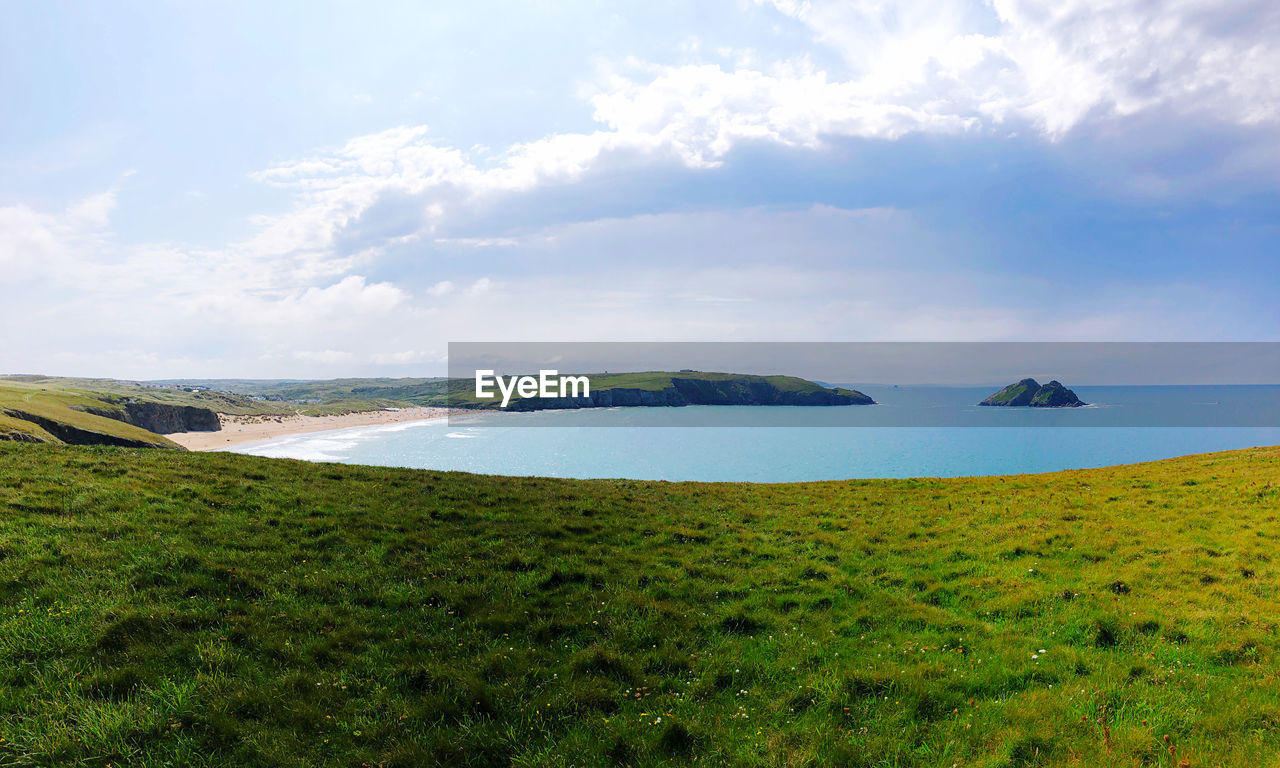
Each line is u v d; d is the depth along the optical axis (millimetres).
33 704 9414
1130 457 137750
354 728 9648
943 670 11594
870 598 15789
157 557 15273
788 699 10789
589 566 17906
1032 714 9797
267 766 8664
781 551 20328
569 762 9086
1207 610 13508
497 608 14422
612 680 11461
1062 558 18375
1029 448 158625
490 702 10438
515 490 28766
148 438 117875
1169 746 8648
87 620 11797
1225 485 26750
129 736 9016
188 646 11445
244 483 23984
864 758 9008
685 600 15695
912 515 25859
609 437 197875
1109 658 11672
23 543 15102
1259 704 9688
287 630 12547
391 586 15328
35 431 80500
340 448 158500
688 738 9648
